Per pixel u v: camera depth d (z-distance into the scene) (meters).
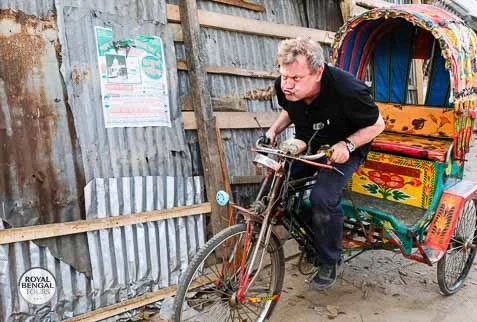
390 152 3.13
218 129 3.38
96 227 2.77
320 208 2.53
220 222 3.30
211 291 2.86
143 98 3.08
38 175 2.65
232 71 3.66
